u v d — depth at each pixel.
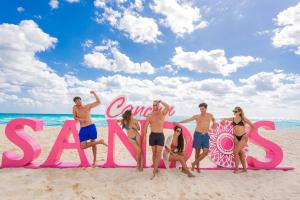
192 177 5.20
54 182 4.70
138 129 5.62
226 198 4.30
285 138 13.28
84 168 5.59
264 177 5.39
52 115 51.53
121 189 4.49
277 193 4.57
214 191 4.56
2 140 9.89
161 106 5.54
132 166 5.74
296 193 4.59
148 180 4.90
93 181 4.82
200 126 5.64
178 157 5.43
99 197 4.14
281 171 5.85
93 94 5.85
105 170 5.50
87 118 5.76
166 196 4.27
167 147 5.62
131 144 5.75
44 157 7.07
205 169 5.84
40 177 4.94
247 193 4.54
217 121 6.03
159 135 5.29
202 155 5.58
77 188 4.47
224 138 5.99
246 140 5.68
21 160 5.61
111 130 5.85
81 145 5.70
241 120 5.79
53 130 14.73
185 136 5.86
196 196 4.32
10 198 3.97
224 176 5.38
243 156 5.81
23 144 5.64
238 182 5.06
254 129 5.88
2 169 5.41
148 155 8.05
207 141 5.60
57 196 4.11
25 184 4.53
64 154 7.71
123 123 5.56
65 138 5.79
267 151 6.43
